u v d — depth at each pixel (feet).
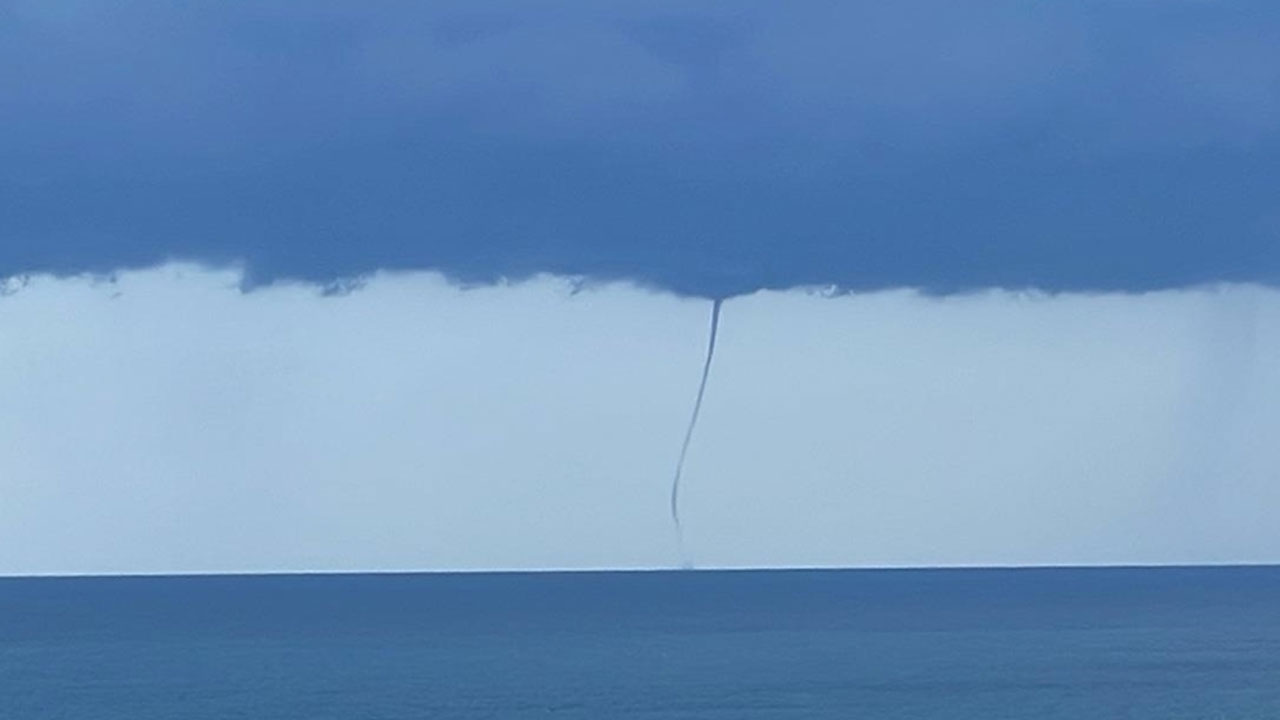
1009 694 448.65
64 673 517.14
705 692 454.40
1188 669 515.91
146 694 455.63
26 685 481.05
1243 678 488.02
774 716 399.85
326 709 416.67
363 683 479.41
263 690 462.60
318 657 570.87
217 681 488.85
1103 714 405.80
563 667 529.04
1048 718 398.62
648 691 456.86
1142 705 422.82
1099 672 506.89
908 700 434.30
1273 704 424.87
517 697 442.09
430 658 566.36
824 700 435.12
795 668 525.75
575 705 423.23
